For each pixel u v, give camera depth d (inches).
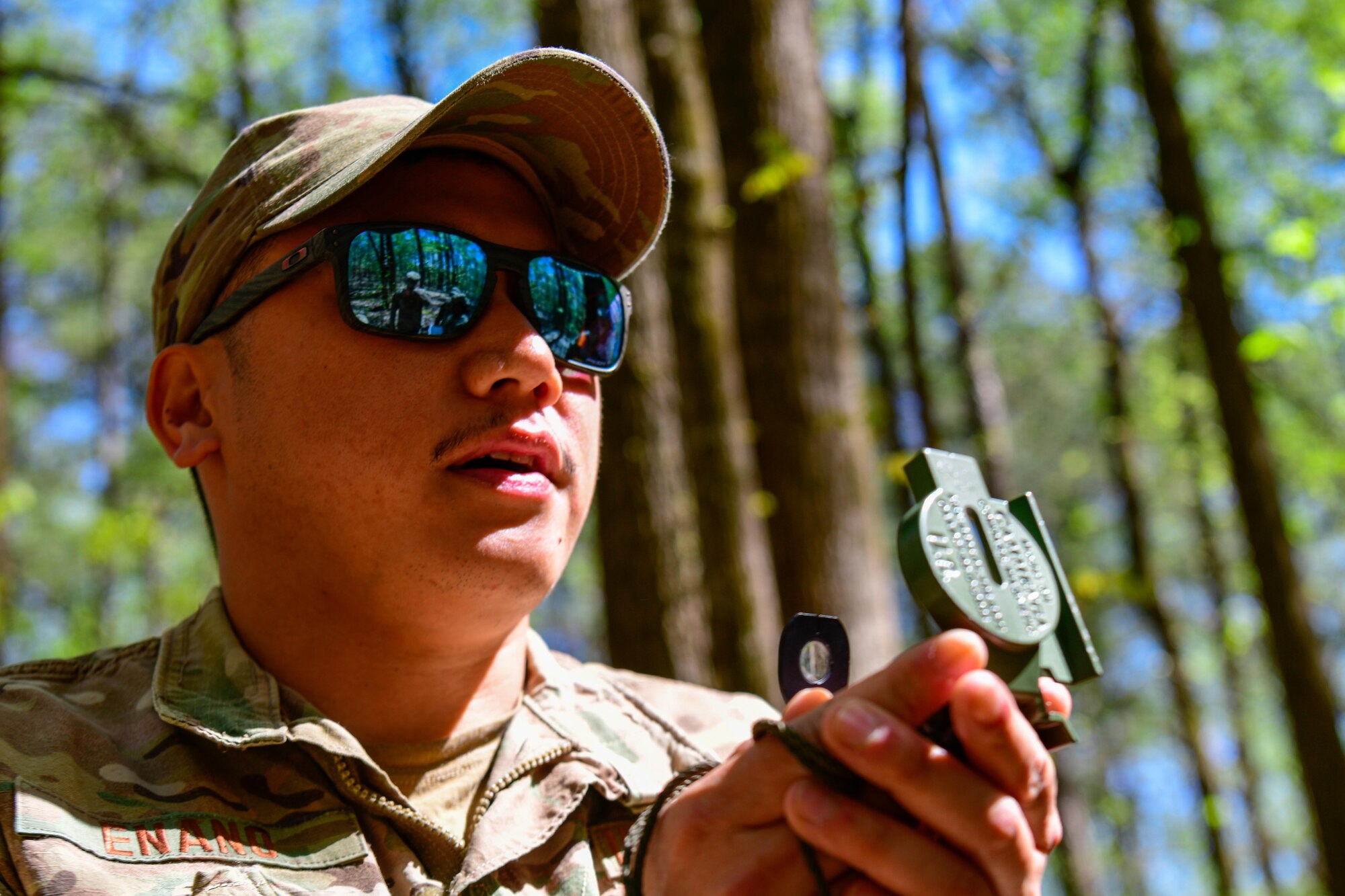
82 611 548.7
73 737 52.1
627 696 68.9
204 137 441.4
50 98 433.7
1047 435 842.2
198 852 49.5
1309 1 485.4
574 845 56.8
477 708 60.4
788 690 44.1
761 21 204.1
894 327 510.0
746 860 38.6
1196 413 600.7
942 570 37.9
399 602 55.5
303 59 511.2
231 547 59.7
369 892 50.9
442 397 55.5
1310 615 210.4
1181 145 230.2
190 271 62.2
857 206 413.4
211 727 53.5
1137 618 753.6
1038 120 598.5
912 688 36.3
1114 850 895.1
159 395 63.7
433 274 56.9
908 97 282.5
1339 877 199.5
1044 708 38.5
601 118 63.4
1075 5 527.2
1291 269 494.0
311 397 55.9
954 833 35.5
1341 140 307.4
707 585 183.6
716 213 194.1
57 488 760.3
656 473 175.5
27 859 46.6
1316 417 553.3
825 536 188.2
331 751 53.4
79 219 620.1
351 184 55.6
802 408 192.1
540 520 56.7
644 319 179.2
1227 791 764.6
